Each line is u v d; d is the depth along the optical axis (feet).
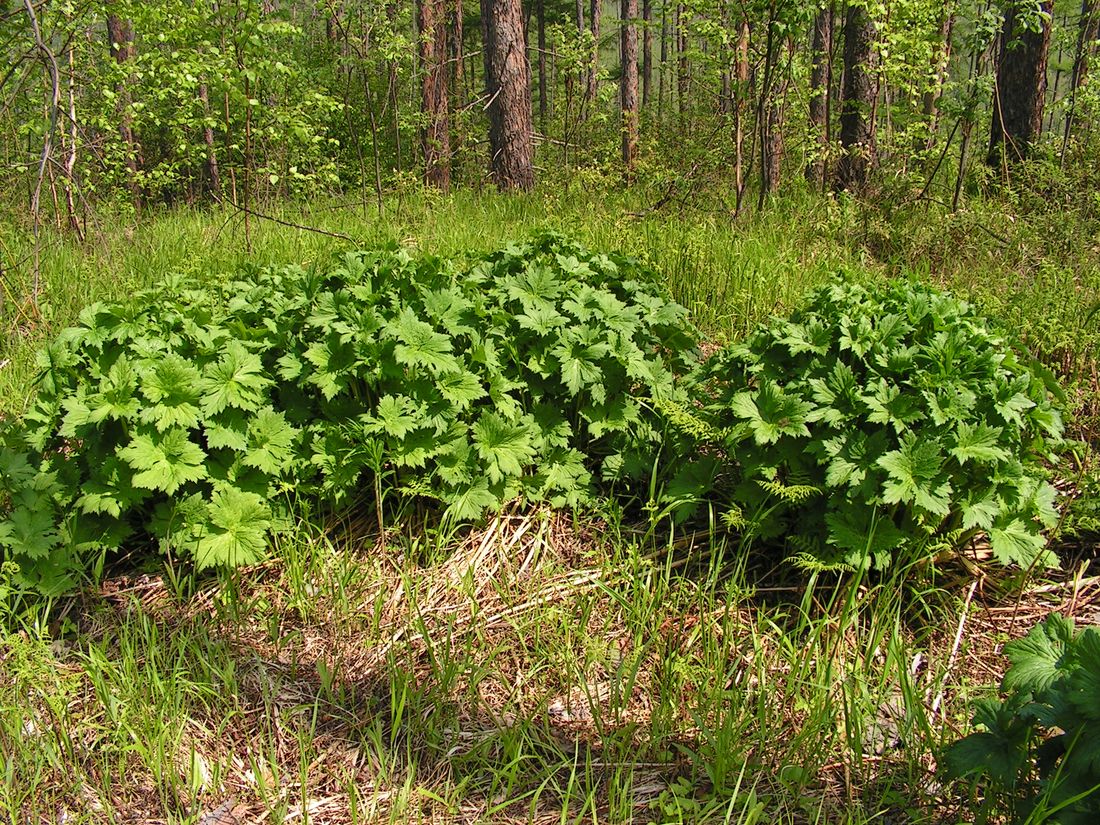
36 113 26.35
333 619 10.62
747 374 11.84
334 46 46.39
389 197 34.45
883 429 9.89
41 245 23.57
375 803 8.04
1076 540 11.55
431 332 11.35
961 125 28.12
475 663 9.83
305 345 11.96
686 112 44.93
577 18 96.99
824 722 8.46
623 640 10.23
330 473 11.30
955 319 11.34
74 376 11.34
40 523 10.29
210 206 35.32
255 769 8.18
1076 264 20.17
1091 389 14.78
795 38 26.08
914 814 7.68
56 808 8.07
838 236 23.84
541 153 49.96
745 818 7.77
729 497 11.60
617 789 8.11
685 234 22.02
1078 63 39.78
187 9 24.03
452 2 45.37
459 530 11.94
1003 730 6.91
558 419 12.46
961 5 30.68
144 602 10.84
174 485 10.15
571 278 14.30
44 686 9.18
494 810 7.75
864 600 9.90
